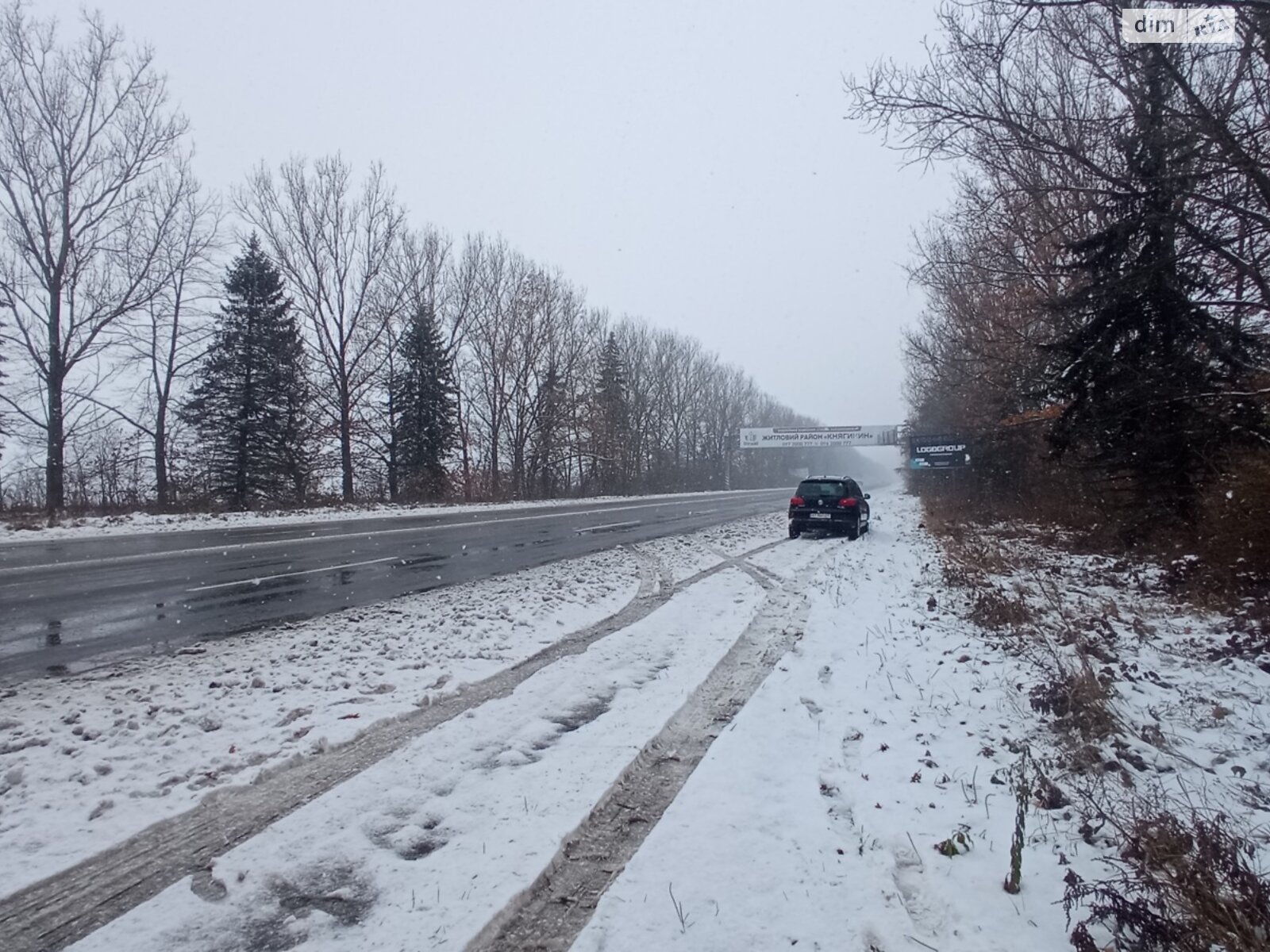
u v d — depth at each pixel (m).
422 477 41.28
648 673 7.32
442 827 4.18
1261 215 8.23
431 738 5.42
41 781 4.66
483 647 8.04
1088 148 9.77
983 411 26.73
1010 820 4.27
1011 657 7.50
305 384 37.78
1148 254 11.01
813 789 4.73
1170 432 11.59
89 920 3.34
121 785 4.62
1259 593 8.95
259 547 16.48
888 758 5.20
